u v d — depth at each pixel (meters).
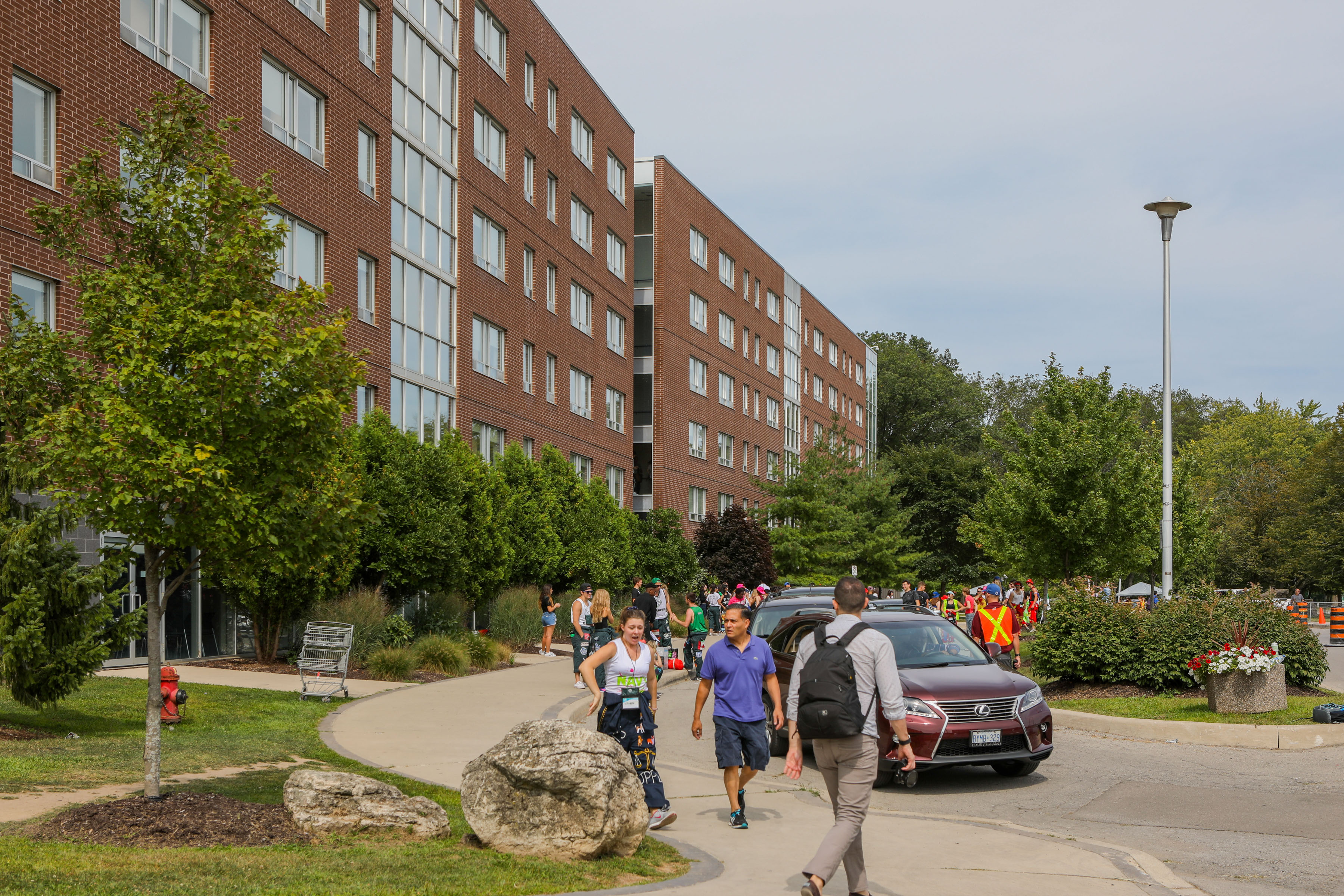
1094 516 26.75
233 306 7.89
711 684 9.16
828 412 78.38
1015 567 33.19
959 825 9.12
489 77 35.12
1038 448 28.03
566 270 41.16
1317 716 13.62
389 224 28.81
